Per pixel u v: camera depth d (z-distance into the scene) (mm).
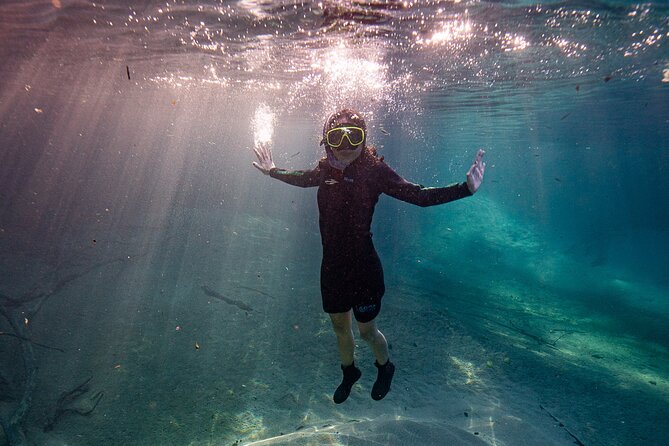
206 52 5758
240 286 6746
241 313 5586
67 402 3639
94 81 9469
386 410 3469
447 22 4082
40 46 5695
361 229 1555
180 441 3178
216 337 4867
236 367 4215
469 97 8914
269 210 14781
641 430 3262
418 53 5363
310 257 9273
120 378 3992
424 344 4719
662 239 17656
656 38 4586
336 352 4535
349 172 1537
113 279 6660
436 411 3396
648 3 3529
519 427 3062
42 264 7285
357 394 3758
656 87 7703
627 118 12086
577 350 5211
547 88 7785
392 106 10492
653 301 8359
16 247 8000
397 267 9680
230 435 3225
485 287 8484
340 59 5852
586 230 18531
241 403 3625
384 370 1806
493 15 3854
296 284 7082
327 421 3314
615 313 7355
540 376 4109
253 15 4035
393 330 5074
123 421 3414
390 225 14188
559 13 3781
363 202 1537
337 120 1509
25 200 12836
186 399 3682
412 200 1431
